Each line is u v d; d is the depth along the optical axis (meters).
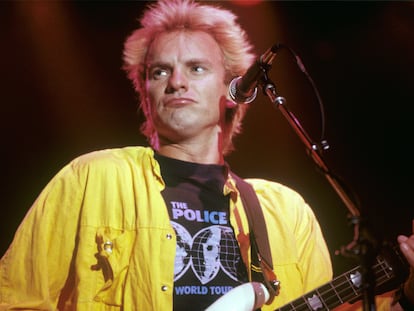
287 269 6.23
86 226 5.77
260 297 5.39
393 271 5.51
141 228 5.82
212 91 6.52
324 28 7.72
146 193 6.00
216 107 6.53
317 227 6.69
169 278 5.71
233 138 6.93
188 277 5.81
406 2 8.04
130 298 5.61
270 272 6.10
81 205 5.89
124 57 6.88
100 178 5.99
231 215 6.19
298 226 6.56
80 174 6.00
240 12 7.43
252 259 6.14
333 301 5.51
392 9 8.02
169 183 6.16
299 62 5.04
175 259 5.82
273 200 6.59
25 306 5.54
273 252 6.24
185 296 5.74
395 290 6.00
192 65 6.52
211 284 5.86
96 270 5.68
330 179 4.77
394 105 7.68
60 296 5.69
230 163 6.86
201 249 5.94
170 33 6.62
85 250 5.70
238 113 6.77
